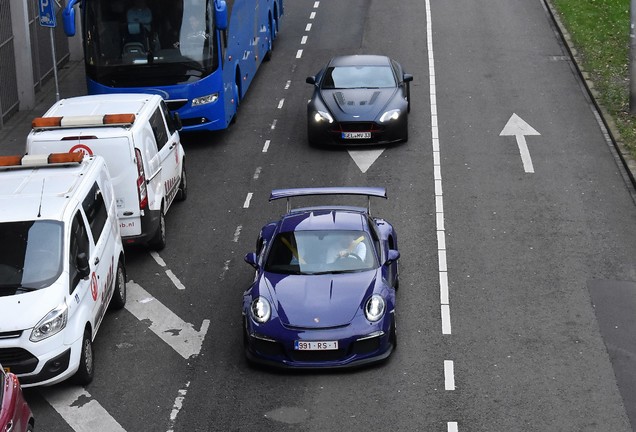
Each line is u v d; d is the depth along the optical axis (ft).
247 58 176.76
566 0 234.58
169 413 86.89
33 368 85.40
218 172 147.23
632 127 157.58
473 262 115.34
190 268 116.37
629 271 112.27
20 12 174.29
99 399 89.35
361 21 228.43
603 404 86.17
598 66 188.03
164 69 148.97
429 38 213.05
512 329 99.96
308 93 183.21
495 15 228.02
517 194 135.54
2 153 155.94
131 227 113.29
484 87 181.88
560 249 118.42
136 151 111.65
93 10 148.25
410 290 108.78
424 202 133.59
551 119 165.07
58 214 92.38
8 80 173.58
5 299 86.22
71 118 111.96
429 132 160.76
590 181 139.74
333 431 83.25
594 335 98.32
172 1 147.84
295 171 146.51
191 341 99.71
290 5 245.24
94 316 93.91
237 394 89.51
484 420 84.07
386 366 93.25
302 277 96.22
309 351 90.79
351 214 104.94
